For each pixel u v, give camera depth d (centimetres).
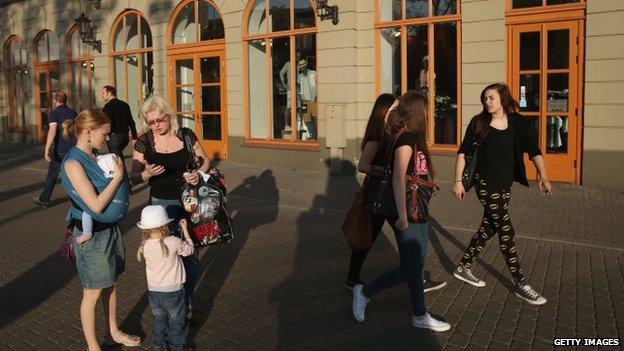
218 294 529
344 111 1173
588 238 688
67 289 551
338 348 418
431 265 605
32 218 862
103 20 1688
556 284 541
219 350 418
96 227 393
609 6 925
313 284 551
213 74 1422
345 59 1165
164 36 1510
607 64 936
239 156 1369
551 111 998
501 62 1020
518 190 956
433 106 1105
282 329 452
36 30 1972
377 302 504
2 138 2192
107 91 1070
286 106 1289
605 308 482
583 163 969
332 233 741
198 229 440
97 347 407
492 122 502
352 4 1148
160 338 398
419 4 1110
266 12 1295
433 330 443
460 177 515
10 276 590
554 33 984
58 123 902
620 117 933
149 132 459
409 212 429
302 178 1154
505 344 419
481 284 537
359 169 475
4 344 432
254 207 905
